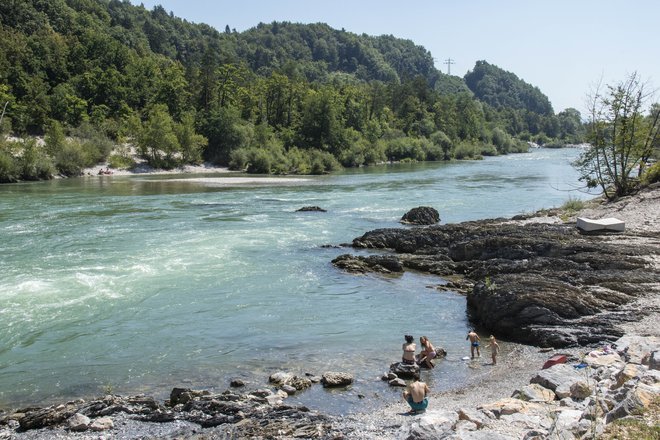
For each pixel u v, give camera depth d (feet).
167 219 154.20
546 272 84.58
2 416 48.78
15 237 125.08
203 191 231.50
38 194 212.43
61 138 310.45
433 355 60.70
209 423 44.91
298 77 573.33
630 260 86.63
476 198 206.28
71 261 103.35
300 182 279.08
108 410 47.50
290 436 40.63
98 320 74.02
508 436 33.04
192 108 453.58
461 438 32.58
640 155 156.87
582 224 114.62
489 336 70.38
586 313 69.51
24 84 396.16
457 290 89.86
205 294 85.97
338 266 104.22
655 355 45.06
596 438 30.30
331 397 51.70
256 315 77.10
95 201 192.03
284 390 52.60
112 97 436.76
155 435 43.19
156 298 83.41
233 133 388.57
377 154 458.91
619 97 155.02
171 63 593.42
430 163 465.47
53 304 79.66
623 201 145.18
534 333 67.26
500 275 85.30
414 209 153.79
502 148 640.17
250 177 314.14
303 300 84.33
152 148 355.77
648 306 70.38
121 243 120.16
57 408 48.44
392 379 55.62
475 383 54.70
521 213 168.66
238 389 53.98
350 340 68.08
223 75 480.23
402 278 98.17
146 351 64.28
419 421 37.22
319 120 436.76
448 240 115.96
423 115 604.90
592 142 160.76
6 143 286.25
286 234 134.82
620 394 37.37
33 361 61.46
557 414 35.32
